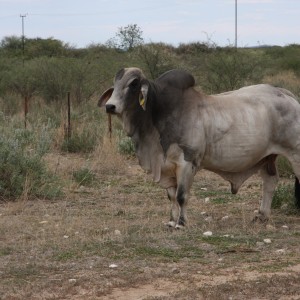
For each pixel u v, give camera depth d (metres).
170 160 9.98
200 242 9.42
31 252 8.96
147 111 9.79
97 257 8.70
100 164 15.56
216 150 10.08
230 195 13.09
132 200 12.52
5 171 12.57
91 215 11.22
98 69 30.41
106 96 10.16
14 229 10.20
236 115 10.12
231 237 9.68
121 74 9.63
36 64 30.16
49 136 16.03
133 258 8.66
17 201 12.11
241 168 10.36
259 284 7.50
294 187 12.00
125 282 7.68
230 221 10.84
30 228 10.25
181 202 10.04
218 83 30.06
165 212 11.47
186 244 9.31
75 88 28.27
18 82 29.30
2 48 56.41
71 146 17.80
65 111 22.83
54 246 9.20
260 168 10.81
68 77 28.45
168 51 32.88
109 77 30.42
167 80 9.98
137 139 9.93
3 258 8.71
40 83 28.69
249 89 10.56
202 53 33.75
